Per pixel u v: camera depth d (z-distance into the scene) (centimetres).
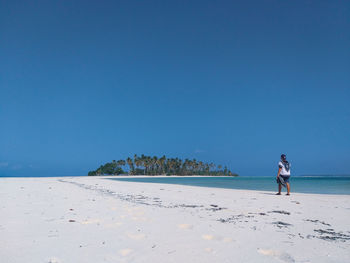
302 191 1523
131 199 956
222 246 381
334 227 517
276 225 527
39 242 391
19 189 1379
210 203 855
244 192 1320
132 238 418
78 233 444
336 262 323
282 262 321
